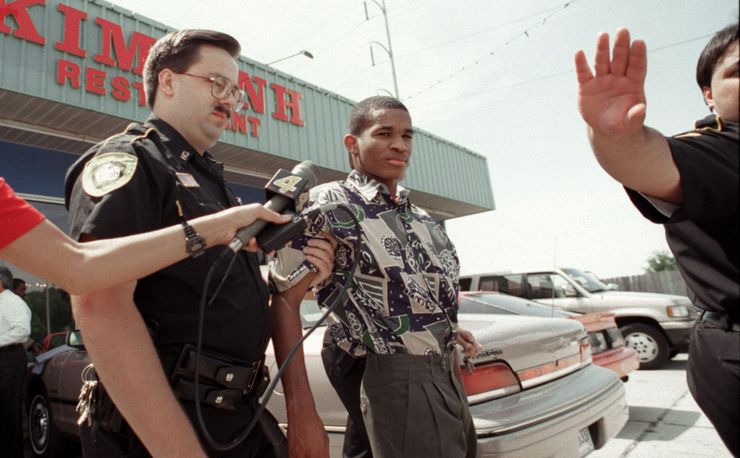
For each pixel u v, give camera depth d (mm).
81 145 6250
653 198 909
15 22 4824
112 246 845
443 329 1459
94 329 886
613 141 806
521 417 1950
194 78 1248
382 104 1660
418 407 1322
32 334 5973
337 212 1445
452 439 1359
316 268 1370
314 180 1278
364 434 1498
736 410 987
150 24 6004
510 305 3943
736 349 959
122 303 922
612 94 802
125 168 1010
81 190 1008
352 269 1261
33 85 4887
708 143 850
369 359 1395
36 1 4977
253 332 1181
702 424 3574
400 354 1366
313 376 2295
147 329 977
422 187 10906
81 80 5250
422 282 1478
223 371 1085
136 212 980
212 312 1102
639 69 781
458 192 12273
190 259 1087
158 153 1112
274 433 1303
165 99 1259
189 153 1224
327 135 8461
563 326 2586
